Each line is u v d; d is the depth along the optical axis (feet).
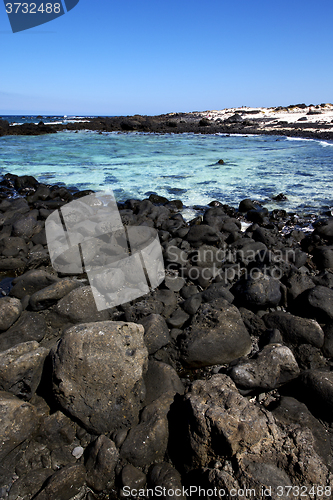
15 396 10.25
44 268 20.17
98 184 42.75
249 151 73.41
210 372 12.53
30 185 41.14
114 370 9.87
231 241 23.66
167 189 40.60
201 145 86.12
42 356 11.14
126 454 8.92
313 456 8.30
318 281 16.98
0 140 98.68
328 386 10.31
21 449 9.25
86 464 8.93
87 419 9.68
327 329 13.65
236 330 13.05
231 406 9.10
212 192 39.42
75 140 100.63
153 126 153.79
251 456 8.27
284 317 13.94
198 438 8.70
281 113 191.62
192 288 17.19
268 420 9.12
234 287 16.33
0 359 10.60
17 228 23.80
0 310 13.29
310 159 61.93
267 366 11.05
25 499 8.29
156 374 11.32
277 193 39.17
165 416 9.77
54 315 14.12
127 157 64.80
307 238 23.31
